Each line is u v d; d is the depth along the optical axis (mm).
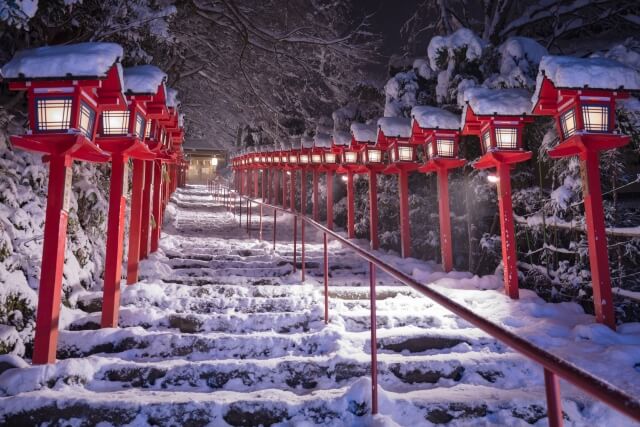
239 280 5875
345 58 12875
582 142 4004
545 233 5559
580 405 2896
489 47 7297
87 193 5492
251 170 21438
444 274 6145
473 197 7426
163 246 8023
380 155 8617
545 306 4801
